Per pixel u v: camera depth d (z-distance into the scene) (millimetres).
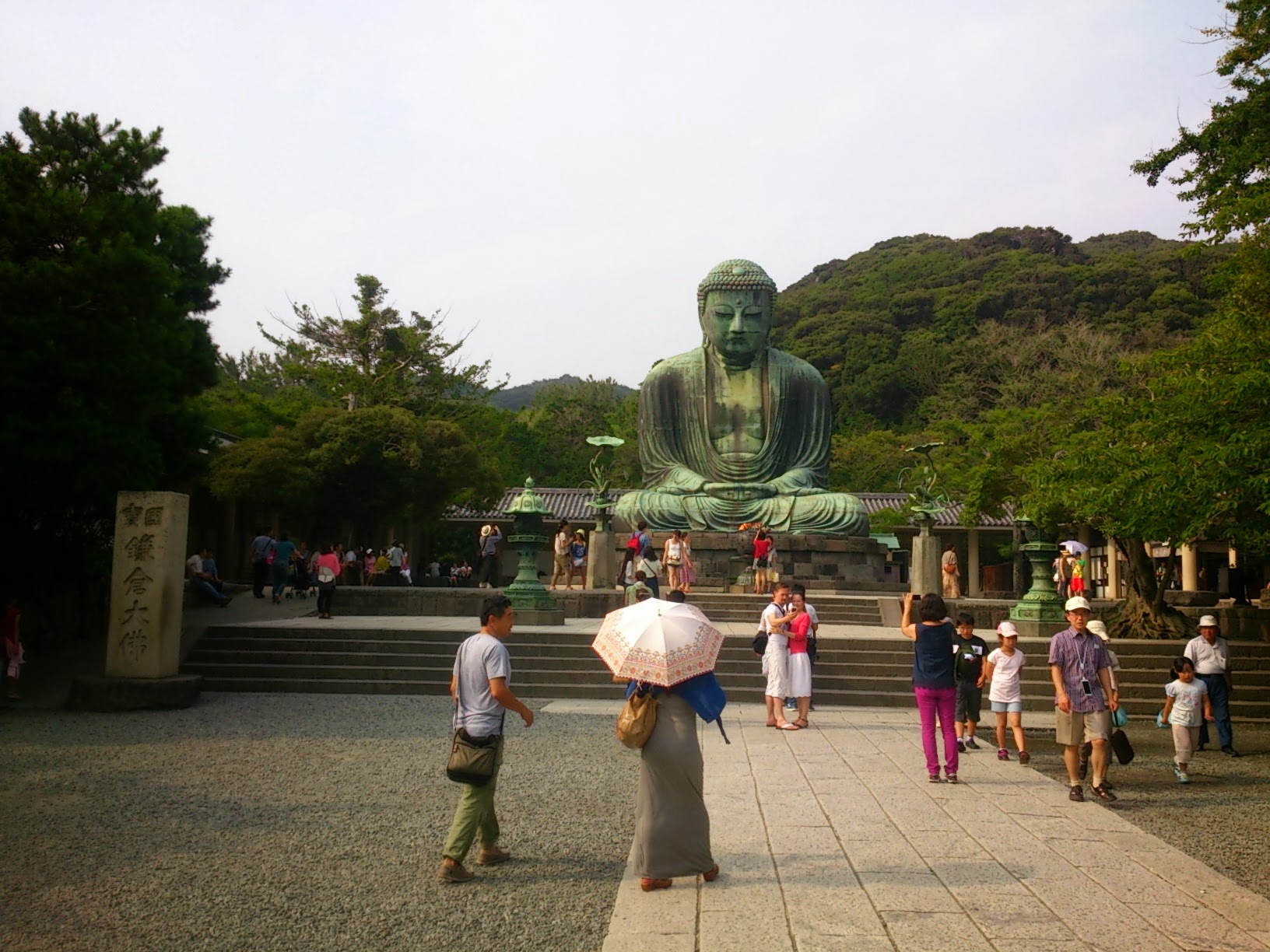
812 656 15266
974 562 50219
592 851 8570
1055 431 23312
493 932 6707
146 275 17656
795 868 7797
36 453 16719
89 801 10125
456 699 7891
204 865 8094
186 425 24234
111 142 20828
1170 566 22469
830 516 32219
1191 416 14141
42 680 18234
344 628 20125
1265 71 15539
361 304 49125
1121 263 80625
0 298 16641
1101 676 10781
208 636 19750
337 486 39656
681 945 6227
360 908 7145
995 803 10109
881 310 84312
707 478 35156
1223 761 14258
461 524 52969
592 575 29953
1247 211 14086
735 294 34812
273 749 12906
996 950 6152
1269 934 6492
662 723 7375
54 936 6582
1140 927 6582
